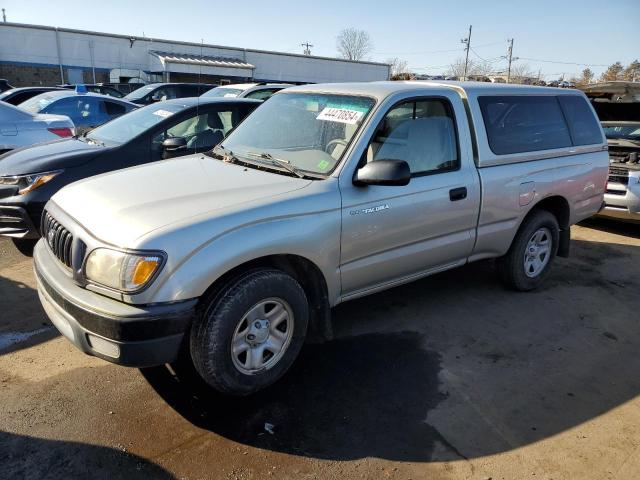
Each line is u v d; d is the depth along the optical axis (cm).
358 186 335
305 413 301
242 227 283
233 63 3569
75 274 278
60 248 299
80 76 3250
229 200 297
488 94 432
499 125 434
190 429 283
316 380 335
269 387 325
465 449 277
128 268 256
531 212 474
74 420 286
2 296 438
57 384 318
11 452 260
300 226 305
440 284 505
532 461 271
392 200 352
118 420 288
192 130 596
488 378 346
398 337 396
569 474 263
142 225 270
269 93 1140
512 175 434
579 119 519
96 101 1149
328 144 355
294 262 326
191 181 332
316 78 4025
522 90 464
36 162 509
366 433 287
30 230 500
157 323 258
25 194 493
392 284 385
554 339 405
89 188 332
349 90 385
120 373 333
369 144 347
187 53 3534
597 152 530
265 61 3806
